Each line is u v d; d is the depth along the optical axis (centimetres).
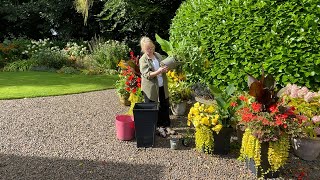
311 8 401
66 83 836
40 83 823
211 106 375
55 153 370
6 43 1286
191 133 441
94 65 1114
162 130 432
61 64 1135
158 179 307
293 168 334
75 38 1541
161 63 428
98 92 729
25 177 308
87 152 373
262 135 296
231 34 481
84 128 463
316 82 414
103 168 330
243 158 328
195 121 358
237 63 474
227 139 365
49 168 329
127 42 1430
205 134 356
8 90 717
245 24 455
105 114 539
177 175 316
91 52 1219
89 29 1529
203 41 534
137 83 539
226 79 499
